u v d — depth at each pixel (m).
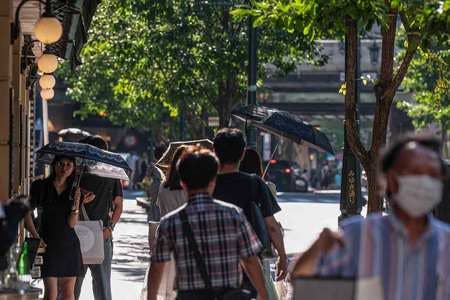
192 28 52.50
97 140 23.75
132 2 51.59
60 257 19.97
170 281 16.78
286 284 20.56
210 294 12.66
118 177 22.33
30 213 19.72
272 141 128.88
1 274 15.12
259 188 15.45
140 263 36.41
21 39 32.38
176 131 89.81
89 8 29.59
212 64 52.03
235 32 52.50
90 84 81.38
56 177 20.08
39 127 62.06
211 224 12.68
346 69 22.89
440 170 9.34
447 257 9.39
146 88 56.97
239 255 12.79
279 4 22.34
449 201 22.09
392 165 9.38
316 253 9.44
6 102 23.66
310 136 25.47
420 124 74.94
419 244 9.38
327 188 132.88
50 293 20.12
